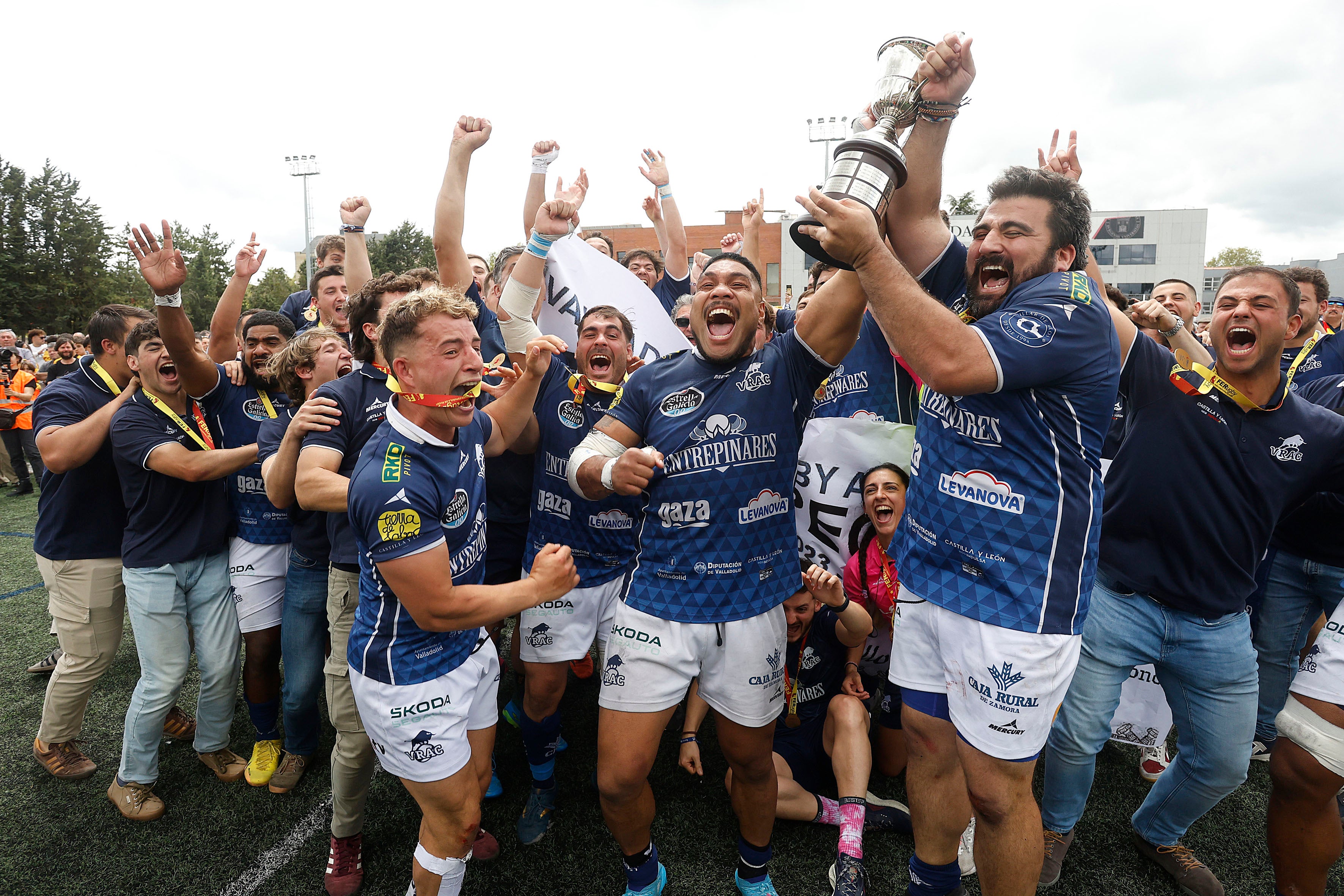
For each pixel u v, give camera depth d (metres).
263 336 3.11
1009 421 1.60
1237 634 2.25
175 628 2.81
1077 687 2.37
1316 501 2.81
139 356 2.75
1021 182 1.68
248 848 2.61
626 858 2.21
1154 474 2.23
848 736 2.56
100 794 2.90
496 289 3.74
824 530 2.92
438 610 1.73
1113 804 2.87
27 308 38.78
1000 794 1.65
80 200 42.31
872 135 1.51
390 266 41.59
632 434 2.21
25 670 4.03
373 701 1.88
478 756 2.12
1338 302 4.99
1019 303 1.60
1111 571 2.35
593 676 4.05
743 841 2.26
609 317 2.82
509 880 2.43
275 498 2.47
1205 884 2.34
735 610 2.07
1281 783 1.96
